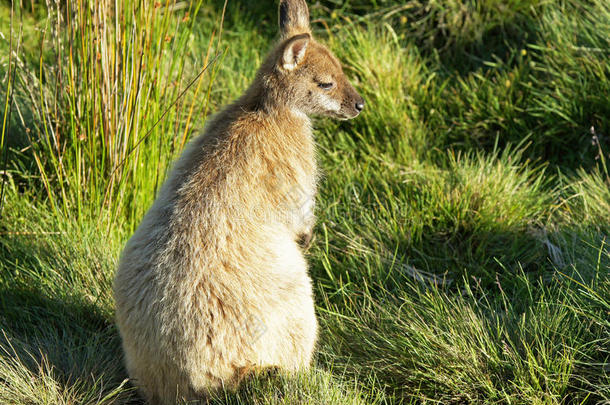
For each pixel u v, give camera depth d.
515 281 10.16
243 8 16.56
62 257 10.44
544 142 12.87
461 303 9.39
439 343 8.66
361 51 13.81
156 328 7.74
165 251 7.87
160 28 10.56
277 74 9.12
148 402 8.30
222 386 7.81
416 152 12.80
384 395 8.19
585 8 13.83
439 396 8.45
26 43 14.89
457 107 13.44
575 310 8.71
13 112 12.66
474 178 11.43
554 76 13.16
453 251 10.86
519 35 14.42
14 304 9.85
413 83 13.75
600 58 13.05
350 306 9.97
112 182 10.70
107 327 9.66
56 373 8.79
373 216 11.29
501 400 8.19
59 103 11.03
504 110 13.05
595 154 12.34
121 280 8.13
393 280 10.16
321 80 9.34
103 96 10.46
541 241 10.71
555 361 8.32
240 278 7.81
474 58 14.45
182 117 11.78
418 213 11.11
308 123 9.56
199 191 8.09
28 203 11.19
